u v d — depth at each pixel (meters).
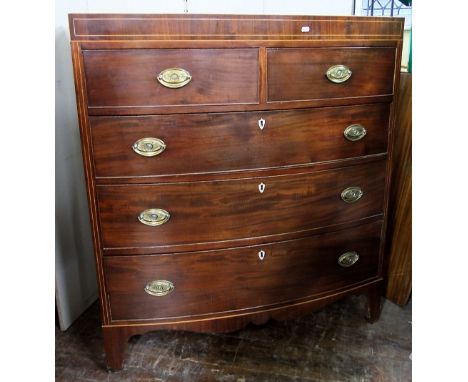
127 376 1.37
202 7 1.67
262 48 1.13
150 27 1.06
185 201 1.21
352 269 1.48
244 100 1.16
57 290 1.53
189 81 1.11
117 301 1.28
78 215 1.63
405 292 1.68
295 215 1.31
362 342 1.51
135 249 1.23
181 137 1.15
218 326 1.35
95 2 1.56
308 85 1.20
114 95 1.09
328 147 1.29
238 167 1.21
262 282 1.35
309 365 1.41
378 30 1.25
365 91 1.29
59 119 1.49
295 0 1.71
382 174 1.41
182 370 1.39
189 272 1.28
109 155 1.14
